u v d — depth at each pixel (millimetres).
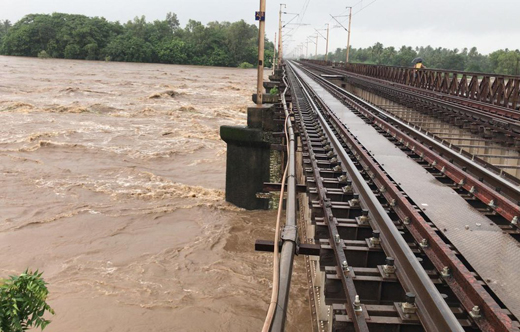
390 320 3512
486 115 14320
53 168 20031
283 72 41250
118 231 12945
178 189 17281
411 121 17984
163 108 40156
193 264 10906
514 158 11109
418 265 3811
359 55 192250
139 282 9969
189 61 143375
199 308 8938
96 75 76125
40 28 134625
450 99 21500
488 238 4848
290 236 4332
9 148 23453
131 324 8391
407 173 7730
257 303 9211
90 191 16766
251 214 14789
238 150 15227
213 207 15234
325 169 8102
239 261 11117
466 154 11812
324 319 6727
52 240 12227
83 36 136125
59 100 42875
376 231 4750
